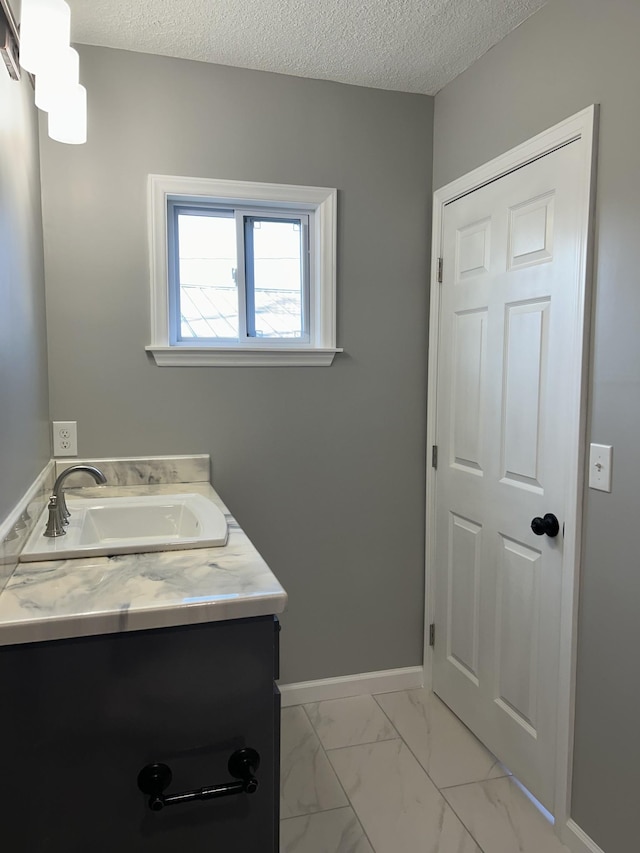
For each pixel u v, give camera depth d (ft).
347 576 7.80
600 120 4.88
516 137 5.99
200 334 7.37
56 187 6.37
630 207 4.59
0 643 3.19
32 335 5.42
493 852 5.35
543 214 5.62
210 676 3.55
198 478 7.02
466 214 6.93
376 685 8.01
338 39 6.24
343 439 7.62
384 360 7.71
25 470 4.83
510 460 6.23
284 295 7.63
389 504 7.89
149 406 6.86
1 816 3.32
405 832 5.58
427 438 7.90
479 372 6.75
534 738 5.91
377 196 7.49
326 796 6.05
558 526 5.50
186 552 4.43
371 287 7.57
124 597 3.55
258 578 3.89
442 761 6.59
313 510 7.58
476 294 6.75
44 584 3.77
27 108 5.37
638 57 4.50
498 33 6.08
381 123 7.43
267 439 7.32
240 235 7.32
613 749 4.89
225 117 6.84
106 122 6.48
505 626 6.39
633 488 4.64
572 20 5.18
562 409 5.42
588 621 5.15
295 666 7.72
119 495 6.29
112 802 3.44
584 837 5.21
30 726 3.31
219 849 3.64
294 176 7.14
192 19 5.87
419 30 6.04
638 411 4.58
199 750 3.56
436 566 7.82
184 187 6.74
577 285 5.15
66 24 4.04
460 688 7.31
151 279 6.72
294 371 7.36
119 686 3.41
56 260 6.43
